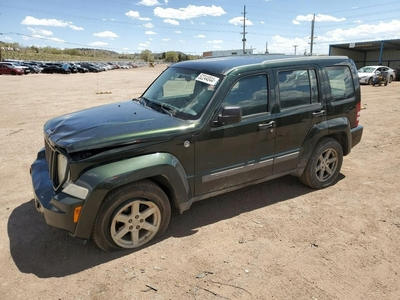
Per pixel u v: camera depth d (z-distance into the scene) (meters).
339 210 4.09
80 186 2.89
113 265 3.03
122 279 2.84
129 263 3.06
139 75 39.75
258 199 4.40
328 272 2.94
